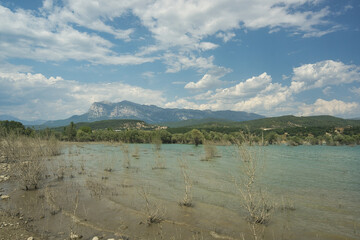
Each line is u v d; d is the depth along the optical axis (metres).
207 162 31.53
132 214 11.43
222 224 10.34
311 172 24.97
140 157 37.03
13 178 19.06
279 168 27.34
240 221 10.72
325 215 11.65
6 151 23.08
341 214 11.80
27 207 12.05
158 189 16.45
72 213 11.36
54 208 11.88
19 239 8.40
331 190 16.95
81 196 14.33
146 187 16.97
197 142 71.62
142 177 20.72
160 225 10.16
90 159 32.88
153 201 13.56
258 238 8.91
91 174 21.77
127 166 26.89
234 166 27.62
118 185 17.45
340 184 19.02
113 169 25.02
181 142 86.00
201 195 15.03
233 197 14.59
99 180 19.08
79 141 87.69
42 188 16.12
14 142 23.98
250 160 11.43
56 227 9.64
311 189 17.22
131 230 9.54
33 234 8.88
